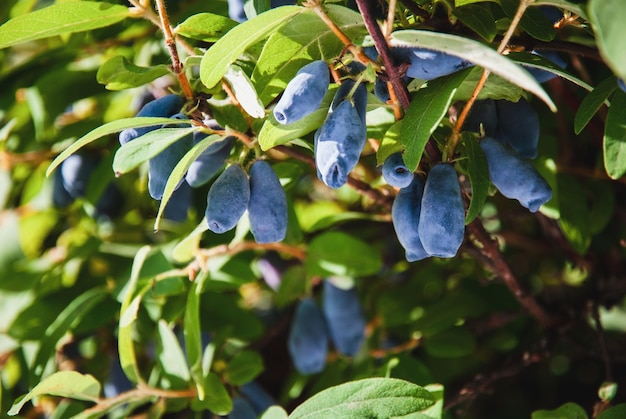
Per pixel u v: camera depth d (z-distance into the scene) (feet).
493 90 1.22
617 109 1.18
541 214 1.54
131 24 1.53
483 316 1.60
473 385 1.47
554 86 1.54
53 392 1.34
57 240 1.75
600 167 1.52
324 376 1.56
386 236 1.66
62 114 1.61
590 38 1.48
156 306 1.47
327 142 1.12
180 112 1.24
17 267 1.64
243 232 1.44
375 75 1.14
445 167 1.16
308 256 1.50
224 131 1.19
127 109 1.61
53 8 1.25
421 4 1.21
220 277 1.48
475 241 1.47
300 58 1.18
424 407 1.24
